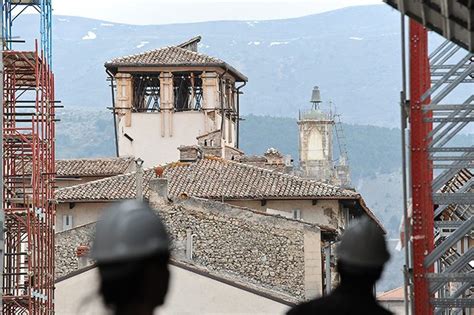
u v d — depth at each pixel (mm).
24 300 53250
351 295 10914
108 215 8820
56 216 73750
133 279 8727
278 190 73938
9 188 57844
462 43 19672
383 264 10922
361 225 11000
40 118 58719
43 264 56500
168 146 108250
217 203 65812
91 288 8883
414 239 27172
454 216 37031
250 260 65688
